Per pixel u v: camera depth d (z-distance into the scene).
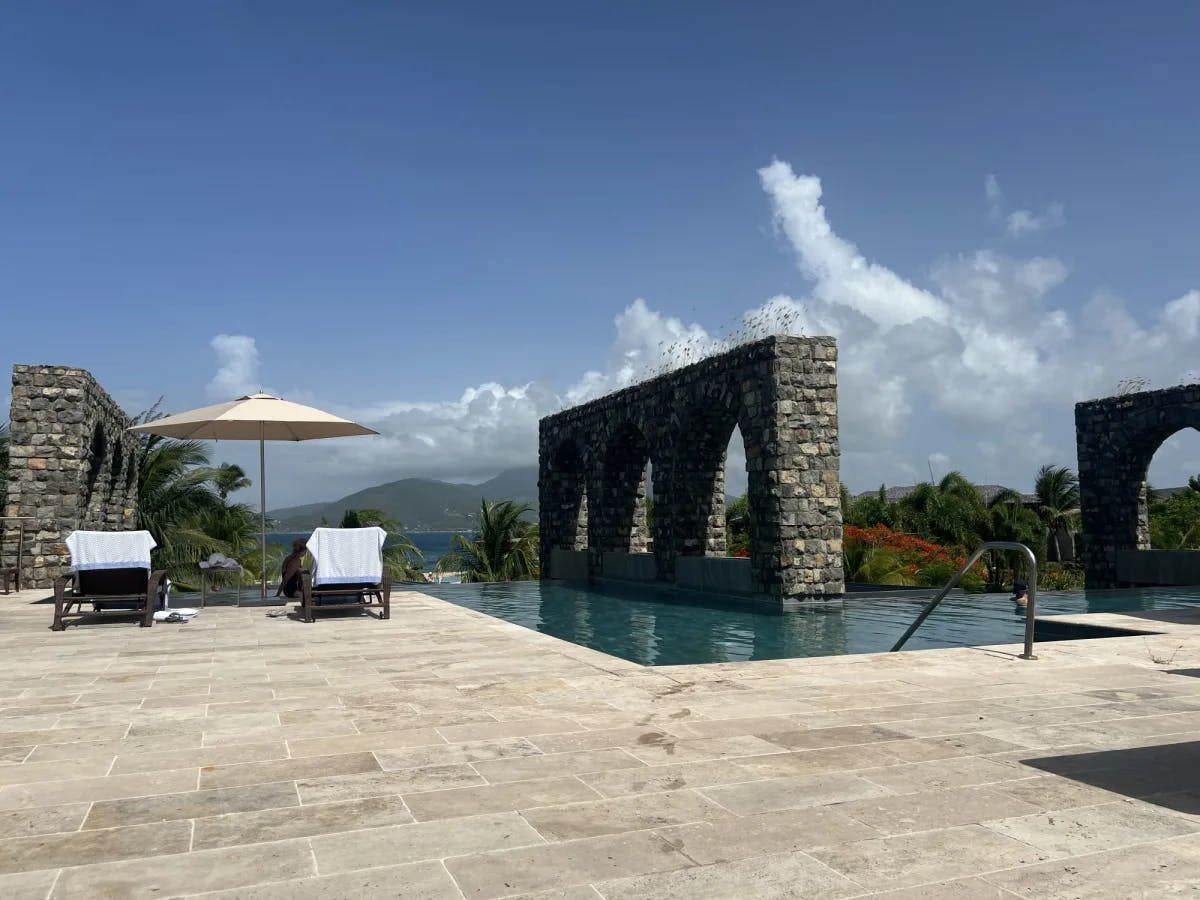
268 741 4.41
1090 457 21.52
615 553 22.38
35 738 4.50
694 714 4.94
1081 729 4.56
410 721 4.83
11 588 15.65
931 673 6.21
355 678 6.23
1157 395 19.84
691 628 13.05
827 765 3.91
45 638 8.66
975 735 4.44
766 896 2.57
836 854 2.89
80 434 16.28
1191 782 3.65
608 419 22.73
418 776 3.79
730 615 14.79
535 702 5.30
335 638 8.53
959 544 32.31
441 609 11.49
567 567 24.98
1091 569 21.42
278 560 28.05
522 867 2.80
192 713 5.09
